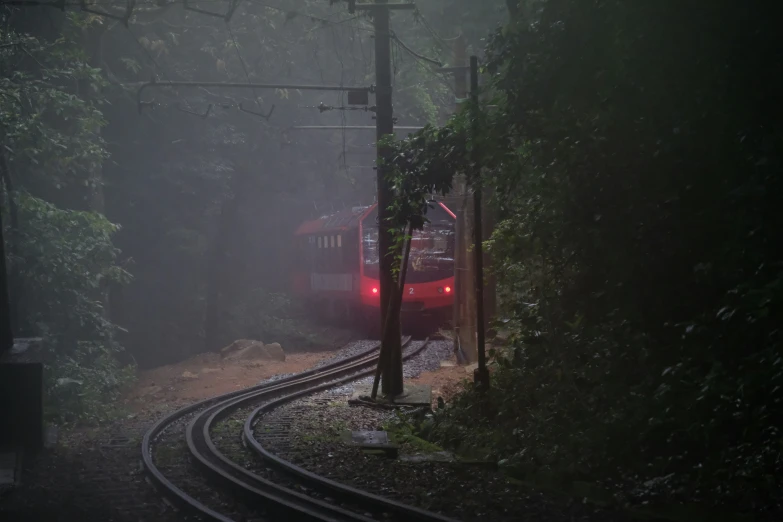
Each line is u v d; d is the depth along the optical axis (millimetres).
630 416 28375
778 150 23609
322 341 84000
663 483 25219
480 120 33188
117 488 28719
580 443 29062
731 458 24047
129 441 37875
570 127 30328
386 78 47906
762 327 24625
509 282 42031
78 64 54875
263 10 78125
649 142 28500
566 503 25234
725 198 26172
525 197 35656
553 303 35344
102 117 60938
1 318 37812
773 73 24469
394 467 31422
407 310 80562
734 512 22250
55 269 49625
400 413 42719
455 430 37250
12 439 35062
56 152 51750
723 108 25672
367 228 81812
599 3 27500
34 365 35406
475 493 26812
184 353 84062
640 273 30375
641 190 29344
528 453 30672
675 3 25344
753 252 24594
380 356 47625
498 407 37688
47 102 51594
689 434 25641
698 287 28922
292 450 34562
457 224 64000
